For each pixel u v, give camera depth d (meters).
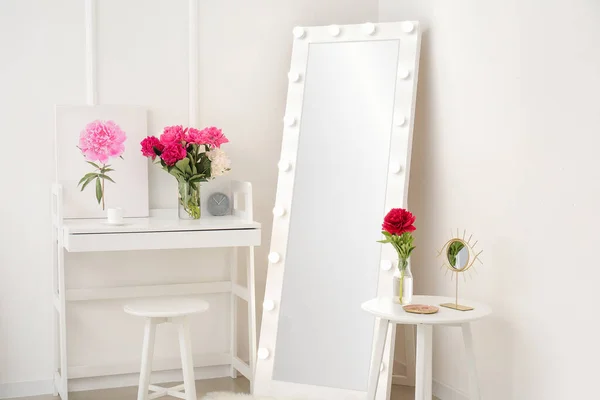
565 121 2.71
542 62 2.83
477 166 3.24
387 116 3.54
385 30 3.63
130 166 3.64
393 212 2.88
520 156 2.95
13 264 3.52
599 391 2.59
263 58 3.91
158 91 3.72
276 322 3.53
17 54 3.48
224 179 3.83
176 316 3.08
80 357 3.65
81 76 3.59
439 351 3.56
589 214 2.61
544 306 2.83
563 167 2.73
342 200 3.54
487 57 3.16
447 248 2.86
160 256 3.78
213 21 3.80
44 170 3.55
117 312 3.71
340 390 3.35
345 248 3.49
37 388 3.58
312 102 3.69
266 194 3.95
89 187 3.57
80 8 3.57
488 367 3.16
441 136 3.52
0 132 3.47
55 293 3.53
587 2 2.60
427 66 3.63
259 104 3.91
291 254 3.57
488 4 3.14
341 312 3.44
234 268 3.85
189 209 3.58
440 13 3.52
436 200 3.57
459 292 3.38
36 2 3.49
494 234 3.12
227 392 3.53
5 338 3.52
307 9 3.98
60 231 3.29
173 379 3.84
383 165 3.50
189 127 3.77
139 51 3.68
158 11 3.70
